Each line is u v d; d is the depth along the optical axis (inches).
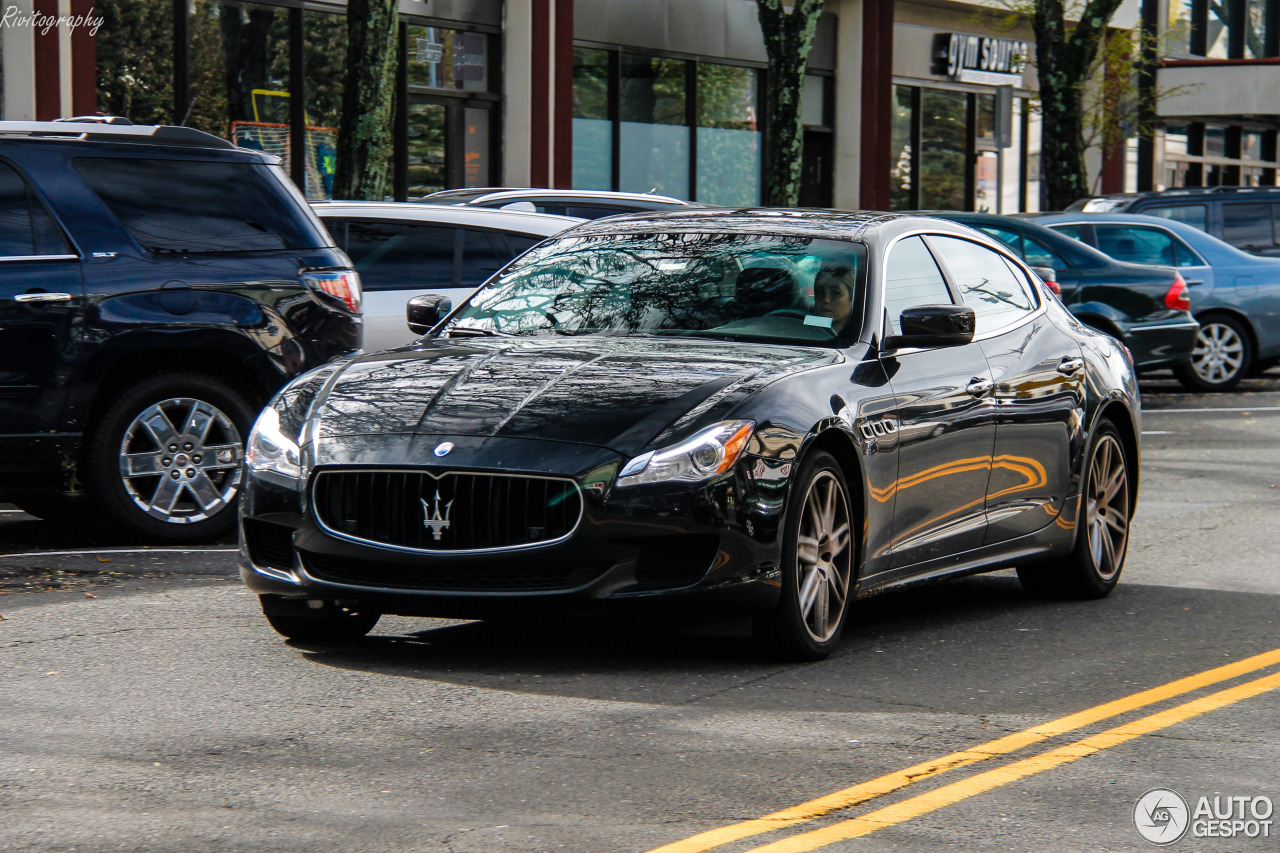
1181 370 1056.8
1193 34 2274.9
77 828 238.7
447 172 1317.7
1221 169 2314.2
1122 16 2044.8
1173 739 297.9
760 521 331.6
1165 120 2167.8
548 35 1363.2
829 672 346.3
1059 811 253.9
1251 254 1084.5
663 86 1537.9
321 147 1213.7
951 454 388.8
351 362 372.8
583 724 299.6
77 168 483.2
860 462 358.6
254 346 496.7
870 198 1748.3
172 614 398.0
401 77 1272.1
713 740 290.0
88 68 1035.3
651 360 354.6
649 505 322.7
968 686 336.8
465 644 368.2
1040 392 422.9
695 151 1573.6
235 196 507.5
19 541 512.1
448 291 611.2
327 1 1205.7
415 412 338.3
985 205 1982.0
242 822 241.8
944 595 451.8
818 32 1705.2
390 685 328.2
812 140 1734.7
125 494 488.7
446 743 285.9
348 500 333.7
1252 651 377.4
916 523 381.4
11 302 465.1
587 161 1462.8
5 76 991.6
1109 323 928.3
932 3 1839.3
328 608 347.9
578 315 391.9
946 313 372.8
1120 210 1147.9
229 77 1145.4
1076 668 356.8
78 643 364.2
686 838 236.5
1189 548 529.0
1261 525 575.8
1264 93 1958.7
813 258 392.5
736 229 409.4
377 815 245.4
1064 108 1475.1
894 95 1836.9
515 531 324.5
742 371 348.2
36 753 278.2
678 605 326.3
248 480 348.2
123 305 478.3
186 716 303.1
